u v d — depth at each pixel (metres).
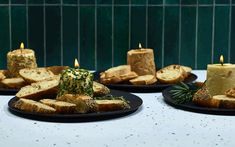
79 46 1.65
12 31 1.63
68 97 0.94
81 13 1.63
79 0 1.62
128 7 1.63
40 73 1.21
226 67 1.07
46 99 1.00
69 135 0.81
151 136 0.80
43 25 1.64
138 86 1.17
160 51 1.66
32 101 0.97
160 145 0.75
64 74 1.00
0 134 0.81
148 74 1.29
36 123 0.89
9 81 1.16
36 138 0.79
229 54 1.68
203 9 1.65
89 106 0.92
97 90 1.07
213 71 1.07
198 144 0.76
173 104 1.03
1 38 1.63
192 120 0.91
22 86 1.16
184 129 0.85
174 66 1.29
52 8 1.63
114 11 1.63
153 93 1.17
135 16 1.64
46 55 1.65
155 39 1.66
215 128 0.86
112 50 1.66
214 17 1.65
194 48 1.67
